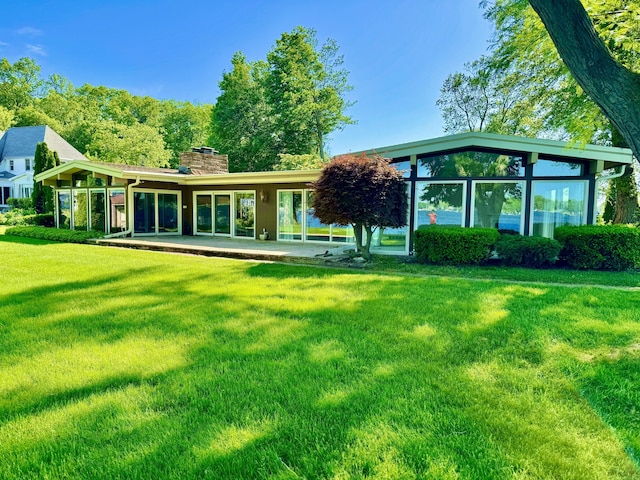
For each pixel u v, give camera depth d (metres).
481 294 5.37
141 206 14.67
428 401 2.41
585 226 8.14
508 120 16.69
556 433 2.08
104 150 27.31
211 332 3.79
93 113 43.31
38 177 16.59
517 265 8.32
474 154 9.28
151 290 5.73
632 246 7.57
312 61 27.42
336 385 2.63
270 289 5.79
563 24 3.06
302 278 6.77
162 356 3.18
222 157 18.03
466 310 4.51
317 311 4.51
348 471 1.78
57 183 16.84
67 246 12.12
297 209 13.04
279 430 2.11
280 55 27.19
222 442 2.00
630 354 3.15
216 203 15.22
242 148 28.67
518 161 9.05
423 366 2.94
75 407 2.37
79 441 2.03
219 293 5.51
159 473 1.78
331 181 8.31
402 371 2.85
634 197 12.55
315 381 2.69
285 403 2.40
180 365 2.99
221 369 2.91
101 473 1.79
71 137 37.66
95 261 8.81
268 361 3.05
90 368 2.95
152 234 15.05
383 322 4.06
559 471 1.78
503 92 16.50
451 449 1.94
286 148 28.09
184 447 1.97
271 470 1.80
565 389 2.58
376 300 5.04
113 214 14.74
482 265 8.42
